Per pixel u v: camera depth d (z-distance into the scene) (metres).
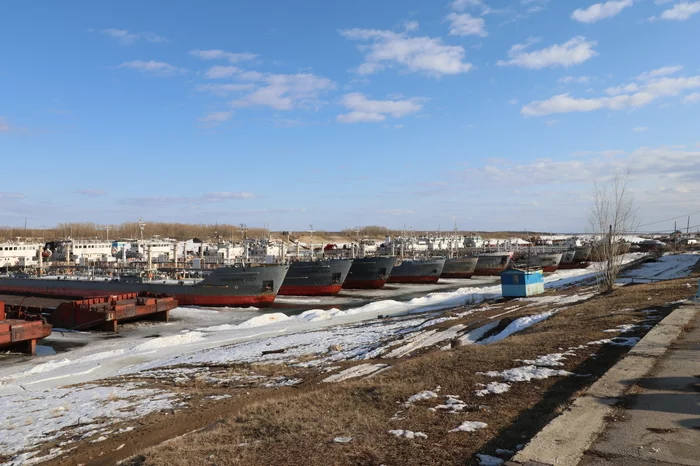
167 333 43.34
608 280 44.53
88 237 181.38
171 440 11.52
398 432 9.92
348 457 8.91
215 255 102.00
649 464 7.38
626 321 21.44
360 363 22.88
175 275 70.12
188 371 24.27
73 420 15.87
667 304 25.52
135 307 45.97
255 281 58.16
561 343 17.80
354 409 12.11
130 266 88.75
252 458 9.34
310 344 29.97
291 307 59.28
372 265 79.00
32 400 19.83
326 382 18.89
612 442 8.25
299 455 9.23
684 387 11.13
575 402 10.34
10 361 33.12
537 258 111.75
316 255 110.06
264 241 108.31
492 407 11.24
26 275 75.94
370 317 46.34
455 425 10.17
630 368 12.81
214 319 50.50
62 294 67.31
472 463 8.23
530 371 14.17
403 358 23.84
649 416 9.41
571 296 45.19
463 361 16.42
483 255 110.50
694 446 8.01
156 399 17.89
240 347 30.89
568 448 7.98
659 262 100.38
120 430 14.27
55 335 42.78
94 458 12.16
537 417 10.32
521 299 48.41
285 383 19.38
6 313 43.03
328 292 70.38
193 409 15.99
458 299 58.00
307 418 11.62
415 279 89.88
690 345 15.34
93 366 28.92
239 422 12.21
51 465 11.98
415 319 39.19
